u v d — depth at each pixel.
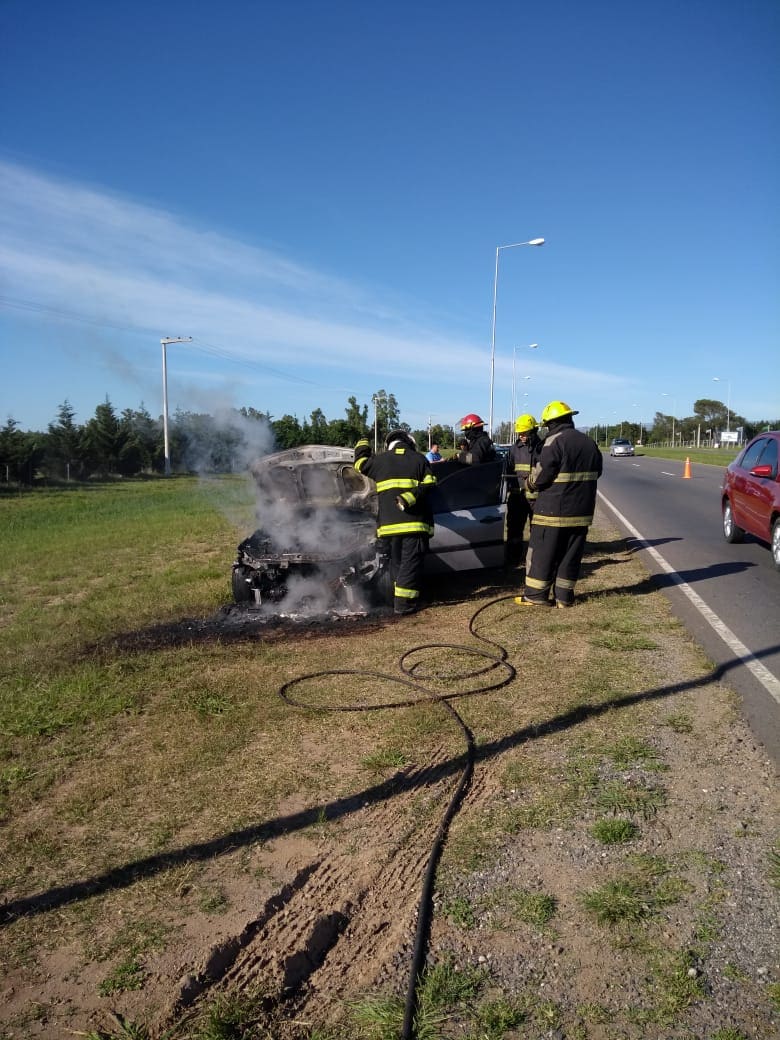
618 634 6.57
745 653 5.95
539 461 7.41
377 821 3.70
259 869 3.37
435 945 2.82
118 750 4.70
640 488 23.14
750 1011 2.44
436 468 8.92
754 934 2.79
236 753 4.55
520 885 3.14
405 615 7.71
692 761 4.15
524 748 4.39
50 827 3.82
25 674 6.31
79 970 2.81
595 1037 2.37
